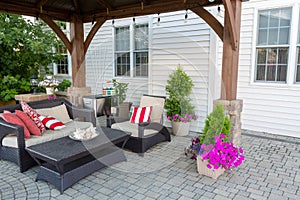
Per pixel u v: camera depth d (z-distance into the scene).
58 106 3.94
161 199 2.32
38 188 2.51
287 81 4.23
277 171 2.91
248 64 4.55
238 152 2.80
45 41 6.72
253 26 4.38
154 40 4.86
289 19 4.07
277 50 4.27
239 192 2.44
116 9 4.31
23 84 6.22
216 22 3.30
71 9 4.64
